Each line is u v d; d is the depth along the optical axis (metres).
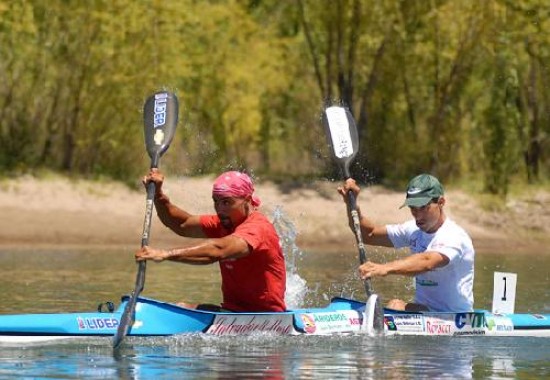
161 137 35.47
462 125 91.62
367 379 26.66
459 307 33.88
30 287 46.56
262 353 29.92
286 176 90.19
